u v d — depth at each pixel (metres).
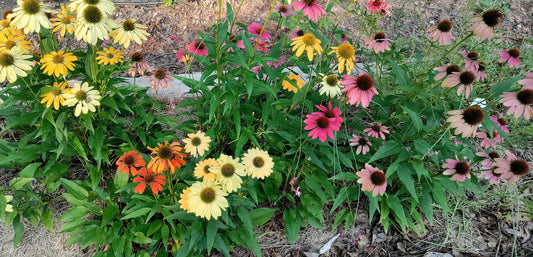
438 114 0.87
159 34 1.42
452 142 0.87
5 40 0.69
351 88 0.73
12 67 0.66
